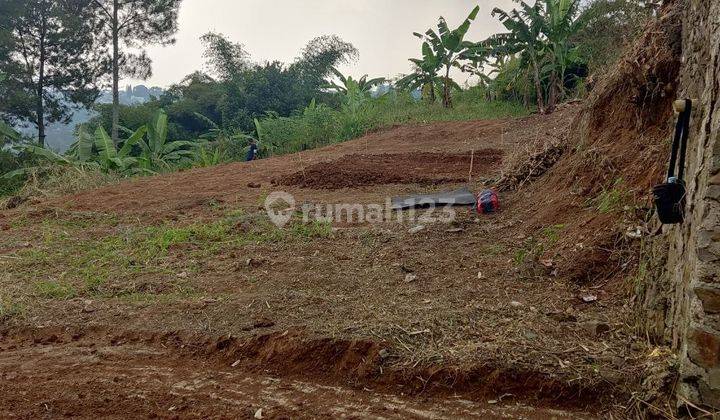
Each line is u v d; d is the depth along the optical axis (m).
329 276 4.71
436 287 4.29
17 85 23.27
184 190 8.87
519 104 18.97
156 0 22.97
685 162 3.22
